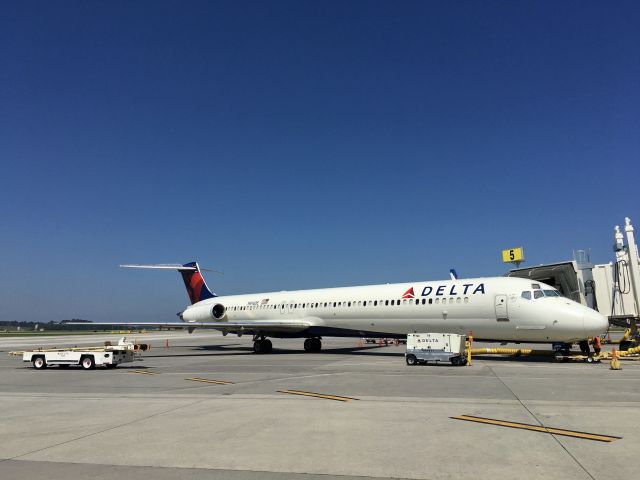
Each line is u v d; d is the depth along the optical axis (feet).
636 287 80.23
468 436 28.35
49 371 74.33
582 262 88.43
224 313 129.70
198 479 21.61
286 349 126.93
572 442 26.68
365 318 98.63
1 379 63.82
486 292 80.89
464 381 52.60
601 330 70.64
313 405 39.37
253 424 32.53
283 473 22.27
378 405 38.86
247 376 61.72
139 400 43.98
